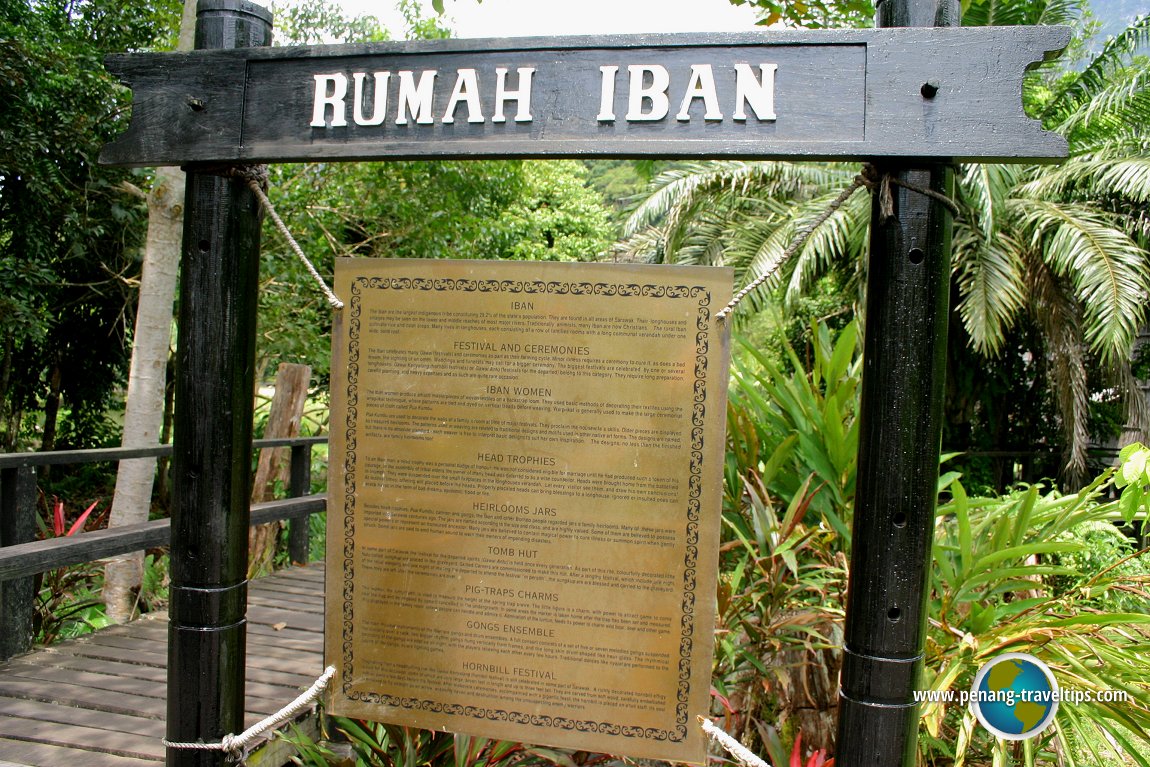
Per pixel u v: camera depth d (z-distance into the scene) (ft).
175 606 7.09
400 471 7.06
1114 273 23.52
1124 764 9.99
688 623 6.61
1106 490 28.53
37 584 14.64
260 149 6.88
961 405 31.37
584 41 6.42
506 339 6.88
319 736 10.43
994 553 9.82
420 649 7.04
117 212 27.40
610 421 6.72
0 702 10.48
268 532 20.17
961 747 8.54
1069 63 40.86
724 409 6.56
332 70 6.82
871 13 14.06
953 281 27.71
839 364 11.40
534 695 6.85
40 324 26.22
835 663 10.97
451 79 6.62
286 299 29.09
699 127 6.27
